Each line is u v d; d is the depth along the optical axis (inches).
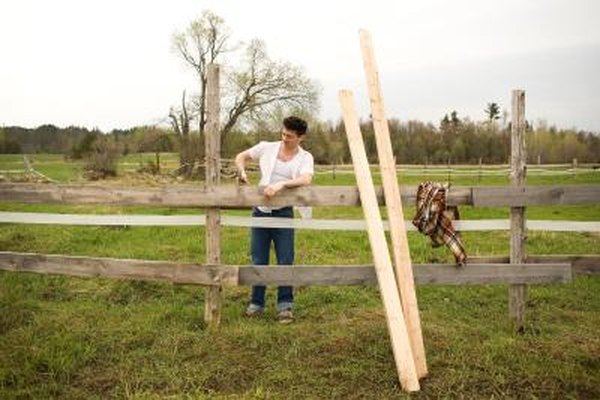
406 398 163.9
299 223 219.3
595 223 220.2
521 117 212.4
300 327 212.4
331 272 206.7
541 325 222.5
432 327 214.1
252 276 207.6
